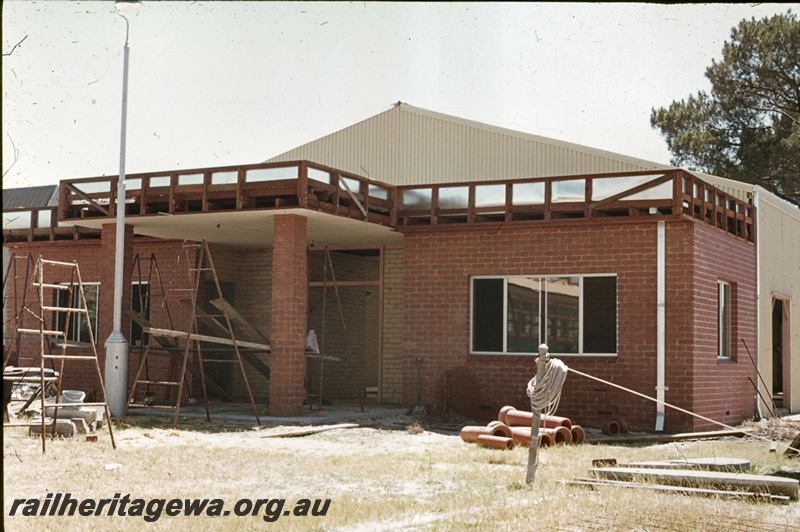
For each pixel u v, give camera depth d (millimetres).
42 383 11000
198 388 21344
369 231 19250
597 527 7195
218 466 10453
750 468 10883
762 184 32250
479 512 7836
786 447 13648
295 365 16797
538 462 11016
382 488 9273
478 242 18281
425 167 23219
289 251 16859
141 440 12688
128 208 18344
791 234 24109
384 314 21172
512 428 13711
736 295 19516
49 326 22875
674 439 15336
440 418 17625
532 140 21969
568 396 17234
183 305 21406
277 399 16750
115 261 17766
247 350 18391
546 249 17641
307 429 14945
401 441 13969
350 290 23172
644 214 17047
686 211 16594
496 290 18188
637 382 16641
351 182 17672
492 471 10656
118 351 16500
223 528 7043
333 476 10008
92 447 11539
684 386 16359
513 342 17953
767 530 7207
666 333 16547
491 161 22438
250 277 22969
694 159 33156
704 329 17000
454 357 18328
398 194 18906
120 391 16406
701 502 8281
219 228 19094
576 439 14242
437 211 18453
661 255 16641
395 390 20891
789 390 23516
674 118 33812
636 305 16766
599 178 17031
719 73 32719
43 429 10828
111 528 6965
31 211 23078
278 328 16812
